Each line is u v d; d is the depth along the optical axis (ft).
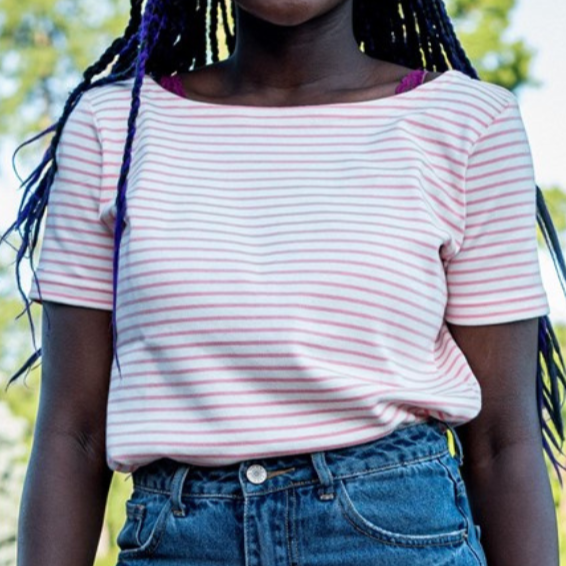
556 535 9.66
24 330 42.37
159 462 9.03
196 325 8.87
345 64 10.24
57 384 9.77
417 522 8.81
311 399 8.79
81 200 9.70
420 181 9.39
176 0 10.73
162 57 10.78
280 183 9.39
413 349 9.14
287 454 8.75
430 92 9.89
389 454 8.87
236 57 10.37
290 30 10.10
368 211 9.20
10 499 40.73
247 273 8.93
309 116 9.76
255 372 8.80
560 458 24.22
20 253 9.99
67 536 9.62
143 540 8.97
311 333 8.82
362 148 9.56
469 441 9.84
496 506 9.70
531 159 9.79
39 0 49.03
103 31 49.44
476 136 9.64
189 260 8.98
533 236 9.65
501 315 9.55
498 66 42.88
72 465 9.70
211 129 9.76
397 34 11.23
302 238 9.05
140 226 9.16
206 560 8.77
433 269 9.24
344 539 8.68
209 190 9.38
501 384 9.68
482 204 9.60
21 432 42.06
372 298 8.95
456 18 42.75
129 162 9.40
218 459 8.77
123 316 9.20
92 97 10.03
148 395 8.97
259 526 8.66
